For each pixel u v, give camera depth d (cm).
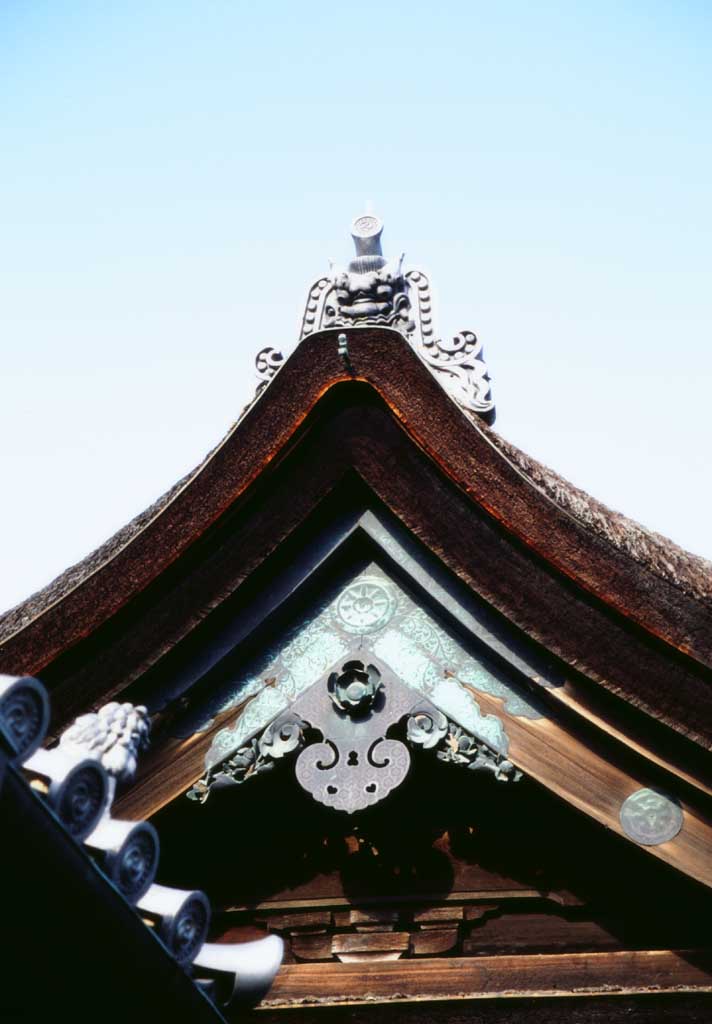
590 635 571
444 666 607
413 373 608
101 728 404
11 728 300
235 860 633
